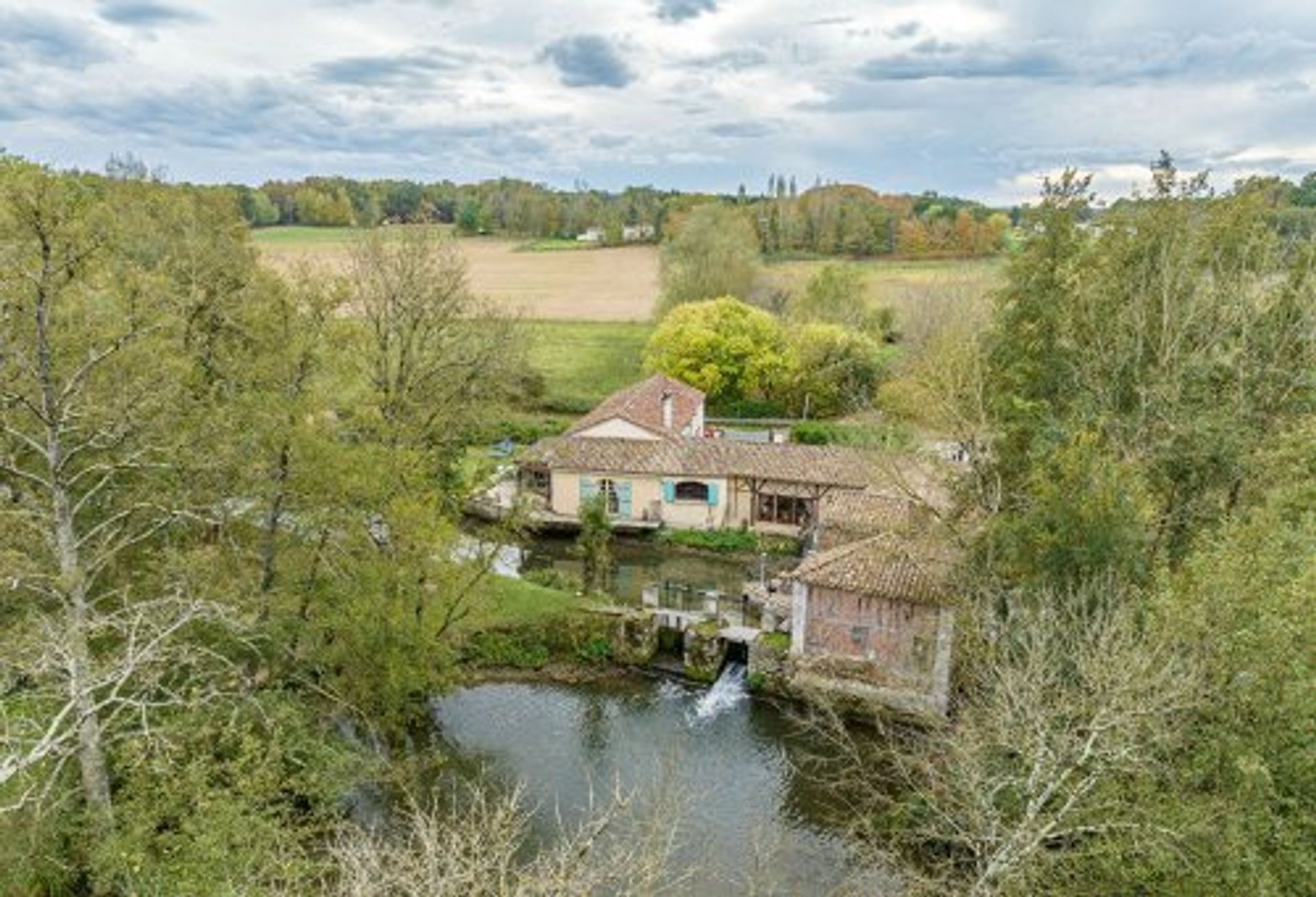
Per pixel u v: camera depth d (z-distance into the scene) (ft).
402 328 93.76
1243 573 48.80
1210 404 81.10
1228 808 42.98
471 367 99.66
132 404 58.90
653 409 157.89
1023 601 68.80
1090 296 84.69
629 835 62.85
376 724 78.48
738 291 241.14
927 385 94.53
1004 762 59.00
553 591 111.86
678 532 138.41
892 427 120.47
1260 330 83.20
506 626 103.30
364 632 73.36
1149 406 80.89
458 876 37.37
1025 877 47.29
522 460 142.82
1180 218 86.48
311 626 72.69
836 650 93.45
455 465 122.31
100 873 50.55
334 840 64.59
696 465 139.03
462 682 92.38
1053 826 45.91
